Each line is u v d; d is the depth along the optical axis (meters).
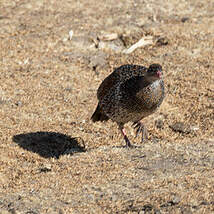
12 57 21.64
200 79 19.12
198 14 25.75
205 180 10.59
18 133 15.35
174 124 16.30
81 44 22.92
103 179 11.41
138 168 11.91
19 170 12.82
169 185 10.58
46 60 21.48
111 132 15.97
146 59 21.22
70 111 17.36
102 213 9.62
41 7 26.89
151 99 12.24
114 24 24.78
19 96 18.23
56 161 13.09
